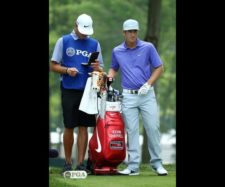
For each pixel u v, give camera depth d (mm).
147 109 29891
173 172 31891
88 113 29094
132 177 29094
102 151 29391
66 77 29484
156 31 50875
